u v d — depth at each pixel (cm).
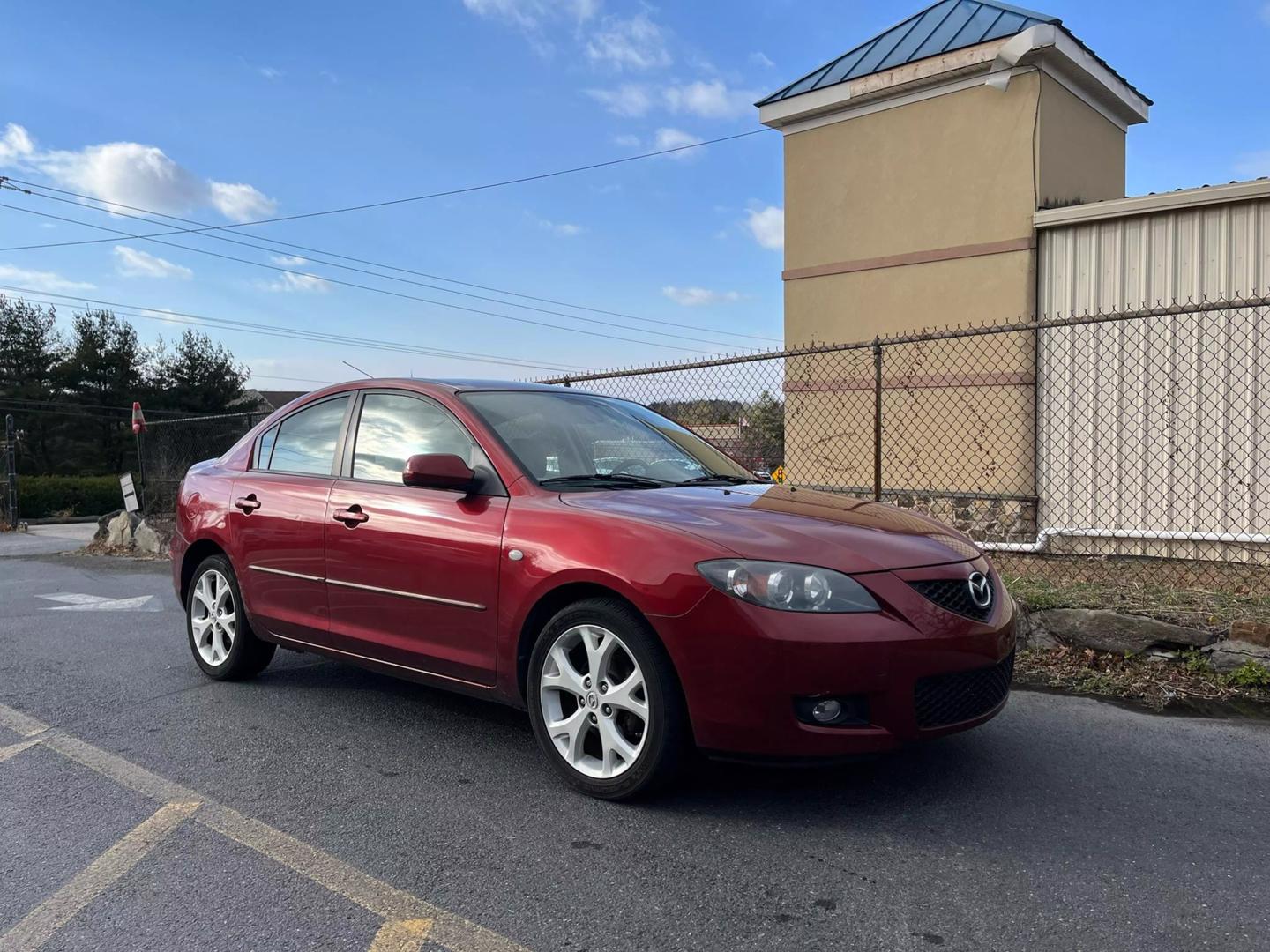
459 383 452
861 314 987
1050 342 858
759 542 319
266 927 258
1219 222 764
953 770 368
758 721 302
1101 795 342
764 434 798
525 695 369
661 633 315
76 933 257
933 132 930
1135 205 798
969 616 324
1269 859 290
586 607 337
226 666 516
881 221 970
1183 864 287
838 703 303
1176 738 404
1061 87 907
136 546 1338
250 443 529
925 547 338
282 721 450
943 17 991
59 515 2922
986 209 896
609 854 299
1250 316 749
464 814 334
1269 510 740
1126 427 812
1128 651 496
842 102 977
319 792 357
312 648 462
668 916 261
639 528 335
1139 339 805
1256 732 411
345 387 486
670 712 319
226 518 504
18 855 307
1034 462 865
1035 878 279
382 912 266
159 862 300
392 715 459
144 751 409
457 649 384
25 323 4512
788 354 696
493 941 250
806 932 251
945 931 250
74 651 627
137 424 1480
